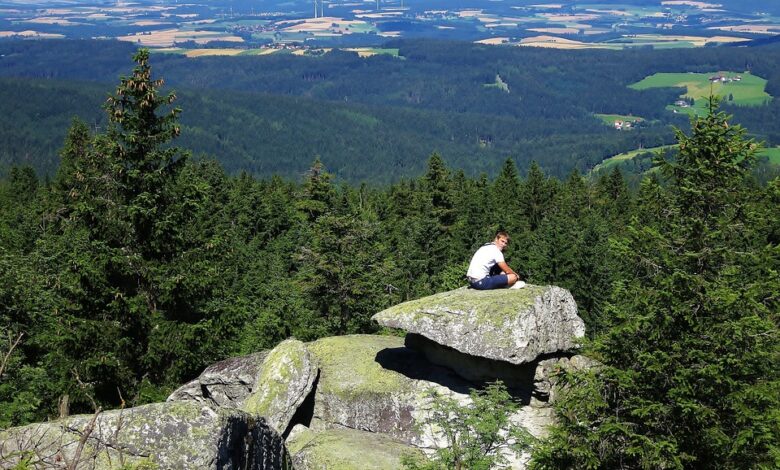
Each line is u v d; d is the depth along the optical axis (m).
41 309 21.33
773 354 12.24
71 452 8.07
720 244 12.83
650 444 11.73
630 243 13.45
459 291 16.23
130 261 18.70
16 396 16.02
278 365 16.14
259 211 74.75
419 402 15.90
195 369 19.48
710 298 12.16
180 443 8.14
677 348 12.16
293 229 66.50
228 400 17.31
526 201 87.06
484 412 12.00
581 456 12.55
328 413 16.59
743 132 13.00
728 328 12.02
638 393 12.51
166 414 8.36
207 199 20.95
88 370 17.72
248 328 29.30
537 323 14.68
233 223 73.62
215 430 8.30
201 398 17.55
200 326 19.11
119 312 18.59
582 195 90.44
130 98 19.53
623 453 12.48
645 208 13.84
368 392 16.36
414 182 99.94
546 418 15.05
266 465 9.46
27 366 17.38
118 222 18.94
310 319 30.80
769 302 12.77
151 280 18.94
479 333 14.60
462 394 15.71
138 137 19.23
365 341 18.61
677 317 12.49
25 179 84.69
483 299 15.25
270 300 34.38
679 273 12.34
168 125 19.84
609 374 12.64
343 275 30.83
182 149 20.12
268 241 71.31
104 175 19.22
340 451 14.18
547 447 12.62
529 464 13.45
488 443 12.18
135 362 18.94
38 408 17.17
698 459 12.11
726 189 12.81
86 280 18.33
